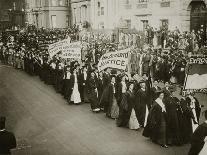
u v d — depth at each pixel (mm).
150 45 26625
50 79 20891
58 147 10633
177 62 18562
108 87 13547
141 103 12031
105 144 10758
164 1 33844
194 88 10234
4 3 74312
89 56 26562
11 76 24719
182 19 31750
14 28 62812
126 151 10133
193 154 8375
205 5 29922
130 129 12133
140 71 21594
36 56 24500
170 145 10547
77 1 55562
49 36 41531
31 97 17656
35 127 12656
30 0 69625
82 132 11953
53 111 14805
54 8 61125
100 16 45375
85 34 38375
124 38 30875
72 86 15875
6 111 14984
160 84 19078
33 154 10102
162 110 10469
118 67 14125
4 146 7457
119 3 41375
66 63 19094
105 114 14156
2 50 33688
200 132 8227
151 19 36094
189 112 10414
